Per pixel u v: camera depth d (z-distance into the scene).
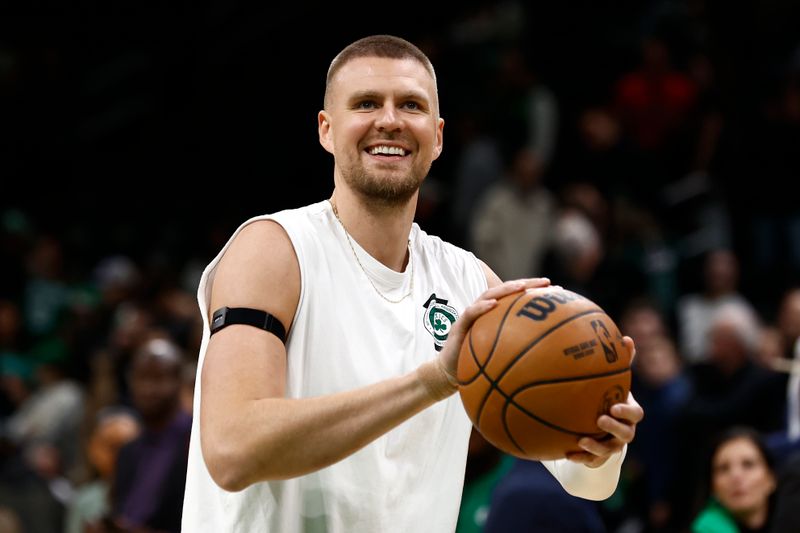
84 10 32.56
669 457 17.58
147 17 32.56
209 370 6.58
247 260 6.96
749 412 16.84
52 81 31.97
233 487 6.31
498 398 6.34
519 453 6.52
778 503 10.47
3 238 26.59
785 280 24.77
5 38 31.95
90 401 20.66
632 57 29.77
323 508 7.07
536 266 23.45
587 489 7.60
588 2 30.41
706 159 26.00
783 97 26.38
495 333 6.38
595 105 29.31
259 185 30.31
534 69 29.88
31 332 25.69
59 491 18.73
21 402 21.95
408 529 7.24
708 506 12.34
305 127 30.84
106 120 32.22
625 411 6.38
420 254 7.83
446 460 7.48
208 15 32.31
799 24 28.00
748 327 17.14
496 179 24.95
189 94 31.78
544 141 25.92
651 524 17.23
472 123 26.22
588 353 6.35
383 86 7.18
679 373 18.56
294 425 6.18
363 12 31.70
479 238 23.64
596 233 23.41
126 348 20.95
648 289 23.89
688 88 26.98
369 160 7.21
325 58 31.48
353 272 7.35
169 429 14.71
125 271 25.17
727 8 28.12
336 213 7.55
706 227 25.25
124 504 14.51
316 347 7.12
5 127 31.25
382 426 6.25
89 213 30.28
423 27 31.53
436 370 6.38
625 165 25.50
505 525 10.05
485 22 31.03
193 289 26.41
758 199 25.30
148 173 31.19
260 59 31.77
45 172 31.16
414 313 7.52
